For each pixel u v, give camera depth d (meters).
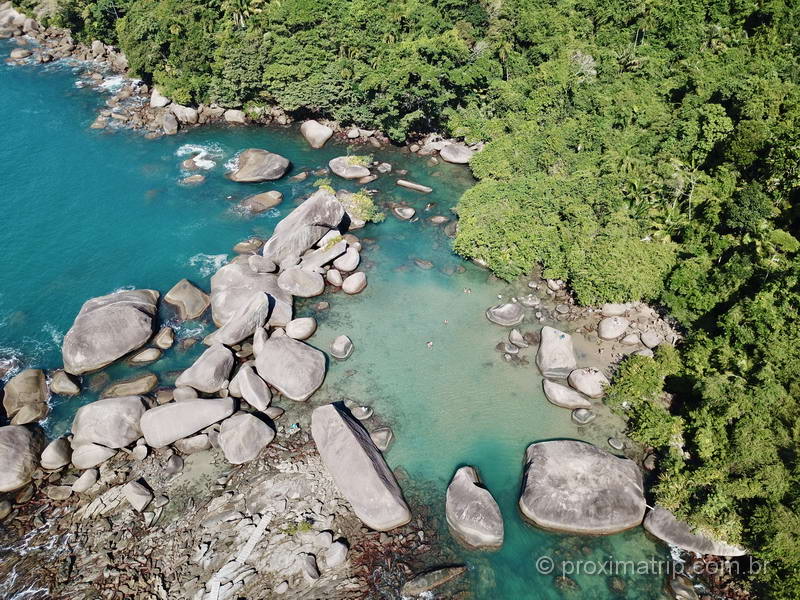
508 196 51.72
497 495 33.53
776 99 52.09
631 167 51.44
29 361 41.50
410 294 47.91
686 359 38.66
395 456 35.56
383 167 64.56
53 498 33.03
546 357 41.12
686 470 32.47
